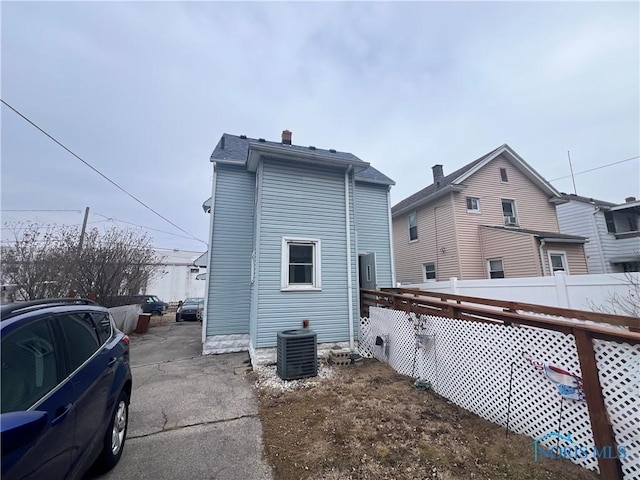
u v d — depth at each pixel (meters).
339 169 7.14
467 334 3.80
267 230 6.27
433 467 2.51
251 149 6.19
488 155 13.61
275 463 2.64
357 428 3.23
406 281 15.53
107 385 2.48
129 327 10.76
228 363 6.32
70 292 9.16
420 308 4.88
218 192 7.93
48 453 1.53
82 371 2.14
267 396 4.32
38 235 8.83
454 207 12.68
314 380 4.96
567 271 11.37
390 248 9.52
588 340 2.52
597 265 15.16
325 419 3.48
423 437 3.02
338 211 6.98
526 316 3.09
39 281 8.47
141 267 13.02
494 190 13.65
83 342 2.39
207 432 3.23
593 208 15.53
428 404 3.86
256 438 3.10
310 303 6.36
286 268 6.29
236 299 7.63
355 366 5.73
